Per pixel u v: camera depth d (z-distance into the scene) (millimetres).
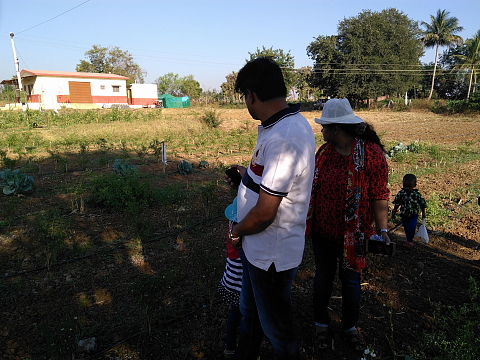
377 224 2877
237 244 2270
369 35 42750
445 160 11523
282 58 45344
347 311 3072
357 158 2814
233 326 2883
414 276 4340
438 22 49688
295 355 2412
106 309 3621
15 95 36875
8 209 6246
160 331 3289
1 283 4066
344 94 43469
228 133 19328
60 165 9945
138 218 5367
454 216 6480
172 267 4461
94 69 60438
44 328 3236
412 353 2977
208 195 6461
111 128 18688
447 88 62062
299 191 2135
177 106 43281
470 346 2752
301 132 2055
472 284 3629
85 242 5121
